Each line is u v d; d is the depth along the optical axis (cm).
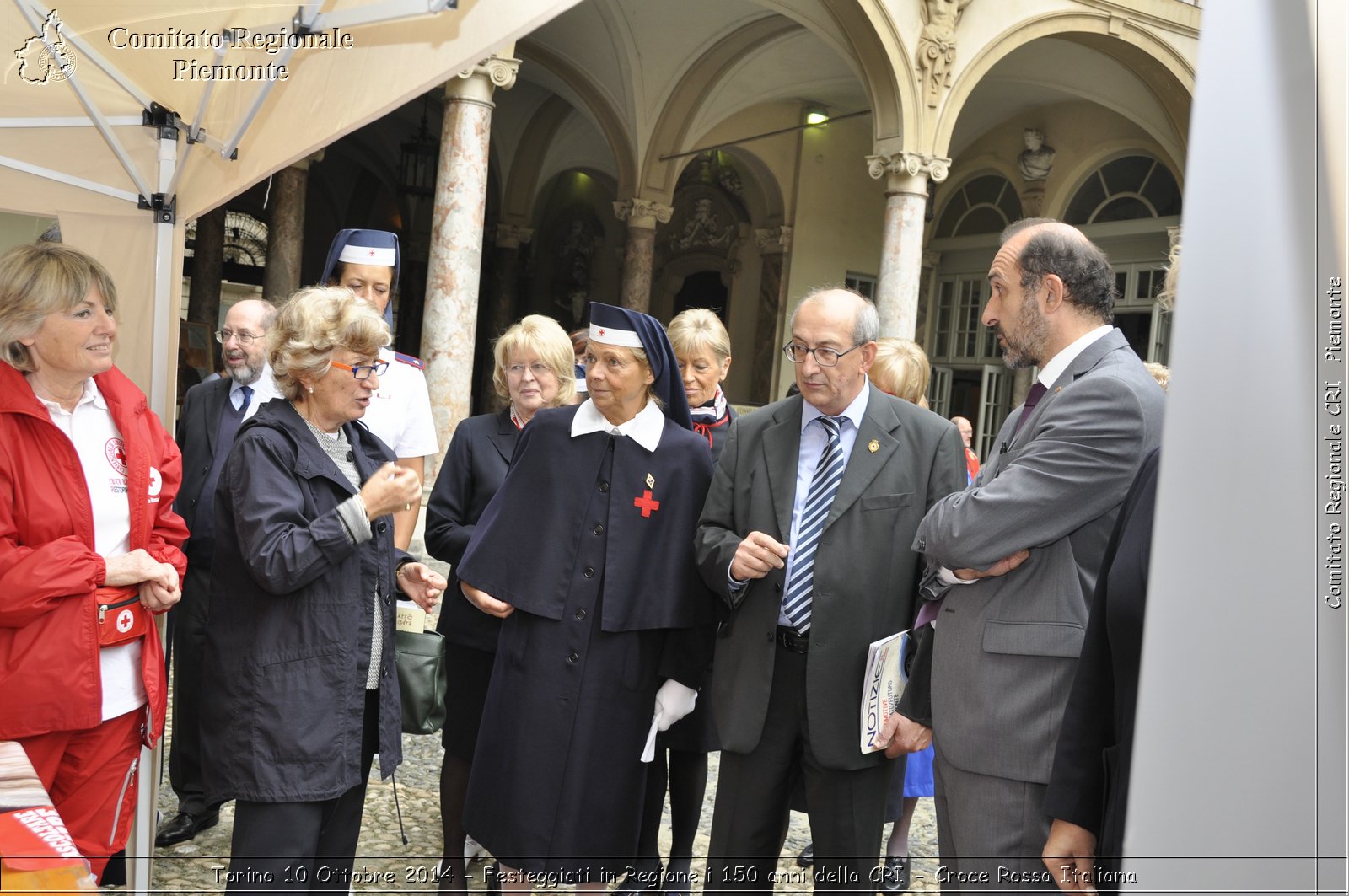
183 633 374
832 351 263
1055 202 1845
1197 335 118
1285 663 115
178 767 377
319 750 235
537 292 2662
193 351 1330
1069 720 207
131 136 313
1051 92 1775
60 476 246
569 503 290
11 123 300
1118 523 206
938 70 1330
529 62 1816
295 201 1428
